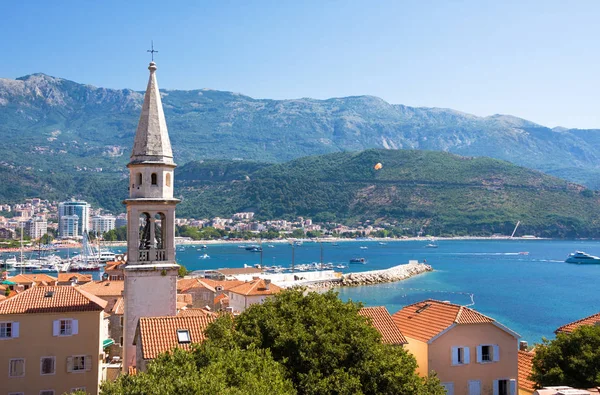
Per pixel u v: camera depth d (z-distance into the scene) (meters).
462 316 58.22
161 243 60.16
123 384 36.91
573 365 54.12
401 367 44.25
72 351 58.66
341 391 40.31
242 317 49.38
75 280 148.38
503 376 57.59
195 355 40.81
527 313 169.75
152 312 57.19
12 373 56.84
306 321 47.50
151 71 60.12
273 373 38.47
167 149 59.19
